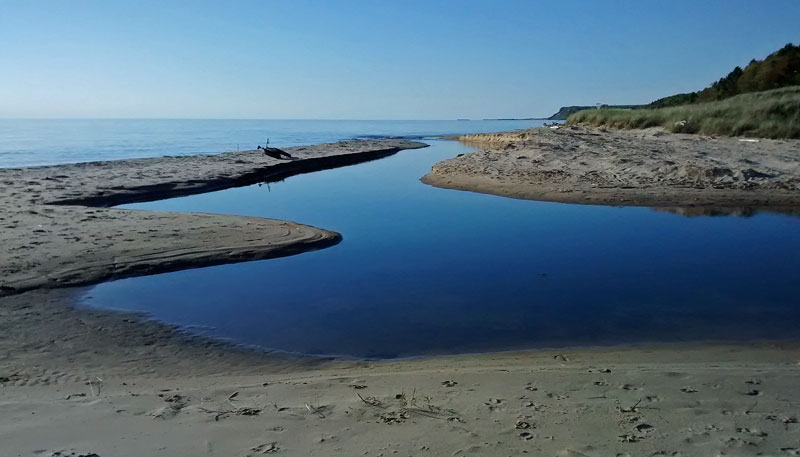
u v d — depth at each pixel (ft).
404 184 69.26
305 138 205.57
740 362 17.08
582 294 26.12
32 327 21.62
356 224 43.55
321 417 12.57
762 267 30.27
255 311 24.07
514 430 11.68
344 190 64.44
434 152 134.51
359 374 16.69
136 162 84.12
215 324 22.52
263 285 27.78
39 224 37.45
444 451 10.77
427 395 14.02
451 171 73.26
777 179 55.21
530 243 36.60
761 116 92.68
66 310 23.65
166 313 23.71
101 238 34.22
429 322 22.70
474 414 12.60
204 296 25.96
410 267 31.12
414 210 49.83
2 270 27.68
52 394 14.80
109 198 53.72
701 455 10.44
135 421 12.41
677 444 10.89
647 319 22.57
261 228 38.55
